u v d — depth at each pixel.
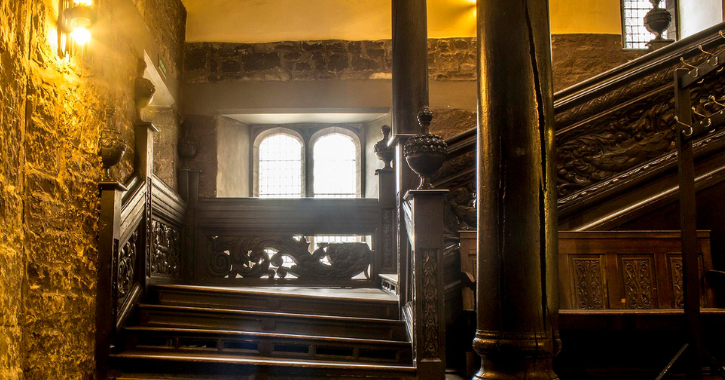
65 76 4.64
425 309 4.75
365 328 5.46
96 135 5.21
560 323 4.52
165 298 6.15
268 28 10.16
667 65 6.40
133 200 5.75
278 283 8.16
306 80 10.11
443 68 10.10
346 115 10.61
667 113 6.34
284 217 8.25
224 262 8.23
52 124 4.45
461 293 5.57
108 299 5.06
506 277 3.21
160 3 8.29
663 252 5.42
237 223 8.25
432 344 4.73
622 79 6.34
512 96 3.28
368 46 10.18
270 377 4.80
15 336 3.91
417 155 4.84
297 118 10.84
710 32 6.48
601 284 5.36
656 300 5.36
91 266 5.00
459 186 6.17
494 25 3.35
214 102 9.98
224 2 10.16
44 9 4.31
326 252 8.20
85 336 4.87
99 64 5.34
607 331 5.00
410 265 5.51
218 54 10.07
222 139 10.18
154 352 5.28
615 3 10.37
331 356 5.17
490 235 3.28
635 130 6.31
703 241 5.47
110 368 5.01
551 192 3.28
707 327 4.50
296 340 5.21
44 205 4.31
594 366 5.05
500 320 3.20
